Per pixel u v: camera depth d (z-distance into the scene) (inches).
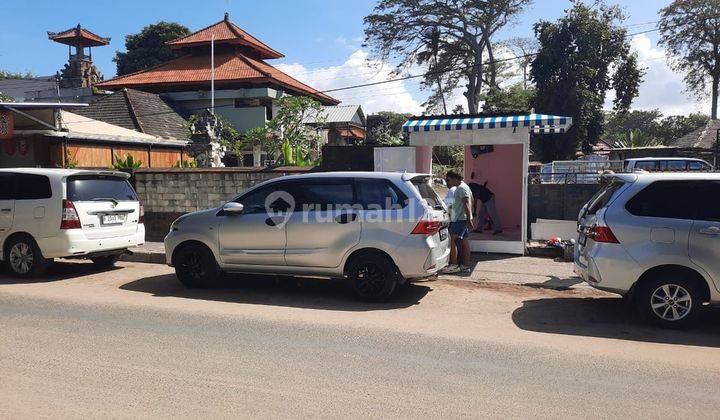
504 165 481.1
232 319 240.2
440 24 1759.4
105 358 187.0
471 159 491.8
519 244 400.2
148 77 1293.1
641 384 170.1
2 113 577.6
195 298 282.8
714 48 1822.1
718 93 1930.4
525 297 290.4
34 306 261.3
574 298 288.5
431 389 163.8
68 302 270.5
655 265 228.8
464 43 1820.9
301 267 283.3
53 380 166.9
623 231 233.5
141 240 373.7
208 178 469.4
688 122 1957.4
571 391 163.9
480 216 465.1
